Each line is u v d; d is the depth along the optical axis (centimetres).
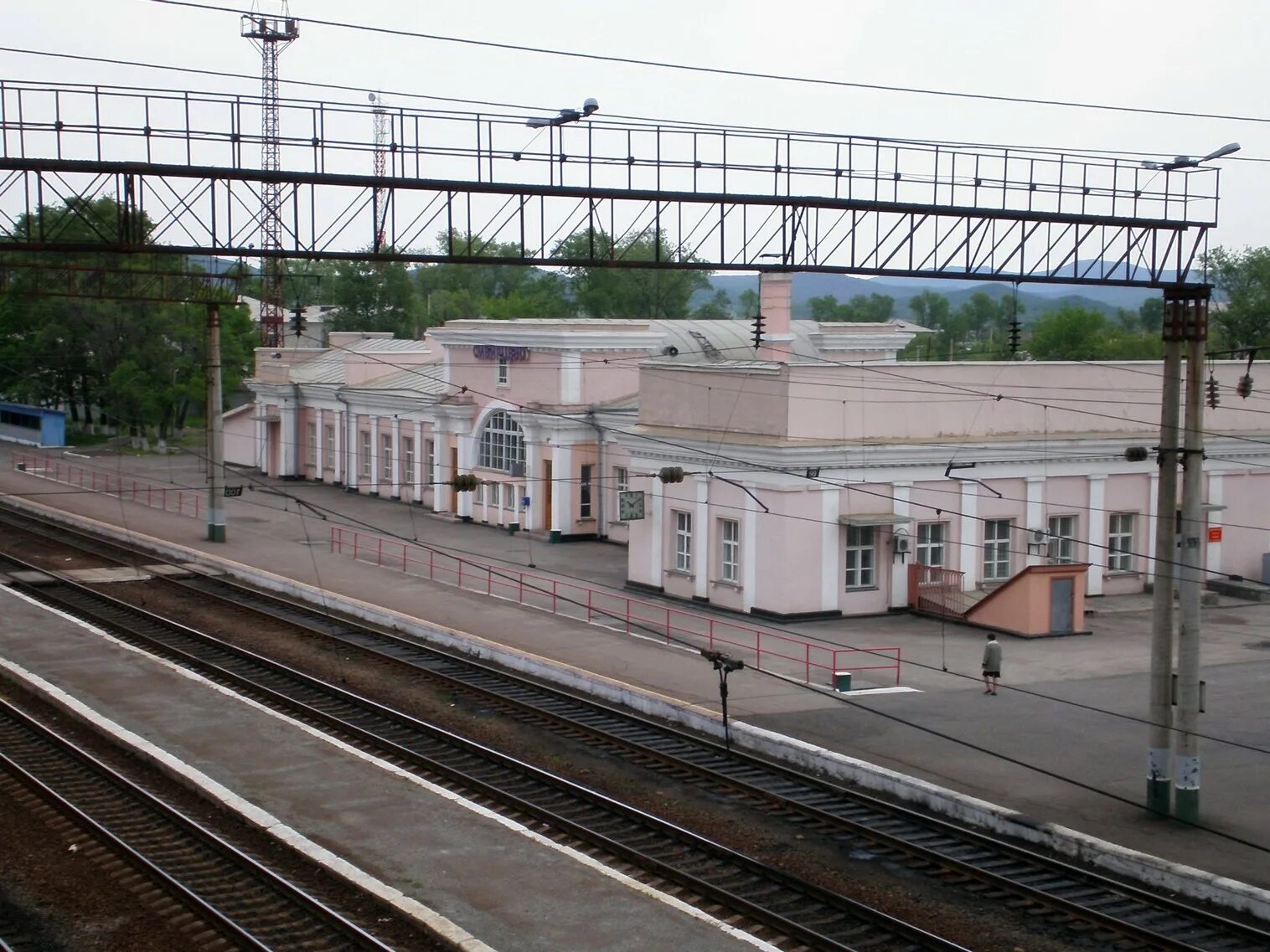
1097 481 3416
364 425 5412
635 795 1811
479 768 1939
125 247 1391
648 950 1219
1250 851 1596
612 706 2341
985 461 3259
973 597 3148
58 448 7212
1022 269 1725
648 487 3447
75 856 1507
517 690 2452
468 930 1262
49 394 7556
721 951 1220
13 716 2092
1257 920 1385
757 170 1617
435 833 1537
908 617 3169
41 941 1266
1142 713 2253
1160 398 3522
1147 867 1492
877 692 2381
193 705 2128
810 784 1855
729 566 3238
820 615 3091
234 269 3653
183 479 5962
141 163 1387
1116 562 3503
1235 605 3434
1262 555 3666
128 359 7012
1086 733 2123
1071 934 1352
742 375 3156
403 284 9225
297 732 1972
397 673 2578
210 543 4144
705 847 1583
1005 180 1711
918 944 1314
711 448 3222
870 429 3134
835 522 3092
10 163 1350
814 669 2580
